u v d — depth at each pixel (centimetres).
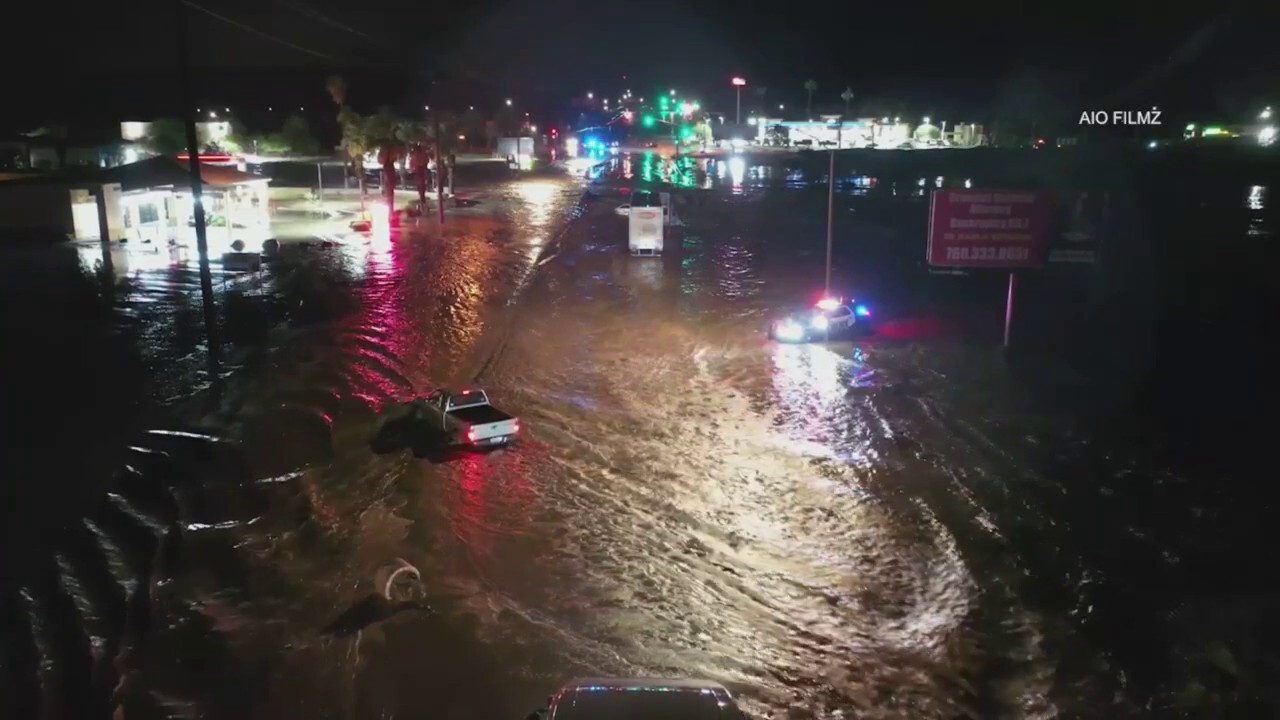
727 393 2788
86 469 2011
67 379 2697
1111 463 2227
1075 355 3297
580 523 1844
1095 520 1897
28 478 1945
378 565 1622
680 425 2484
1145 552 1752
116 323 3425
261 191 6188
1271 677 1349
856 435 2417
